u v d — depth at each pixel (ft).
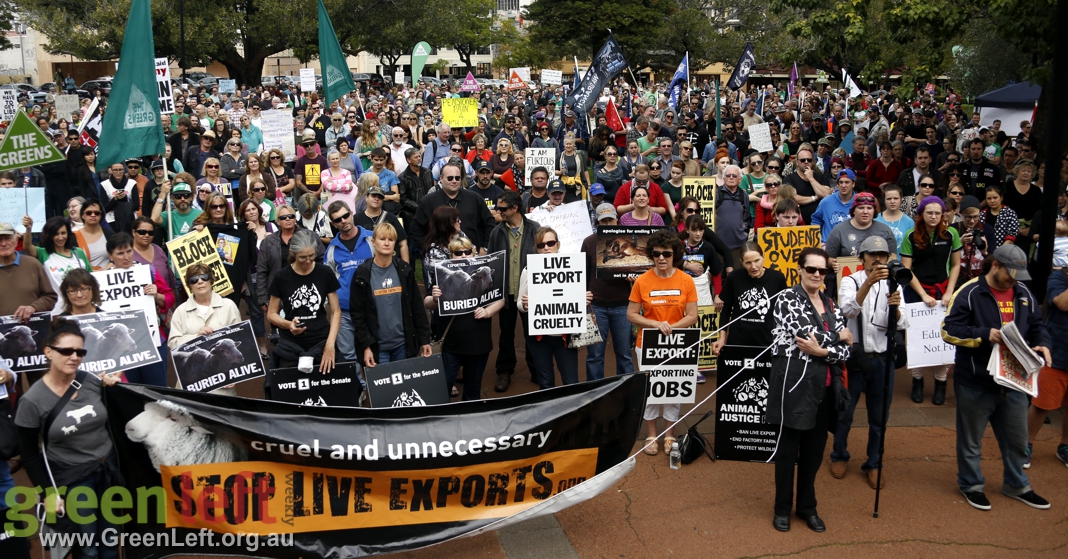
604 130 48.65
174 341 21.88
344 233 25.77
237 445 17.43
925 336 25.26
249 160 38.14
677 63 186.60
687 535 19.01
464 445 18.20
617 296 24.95
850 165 48.14
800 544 18.57
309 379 21.54
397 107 83.61
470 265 23.84
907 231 27.27
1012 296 19.99
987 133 53.26
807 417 18.52
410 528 17.98
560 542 18.78
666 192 35.86
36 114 68.95
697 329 22.07
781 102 92.79
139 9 28.45
